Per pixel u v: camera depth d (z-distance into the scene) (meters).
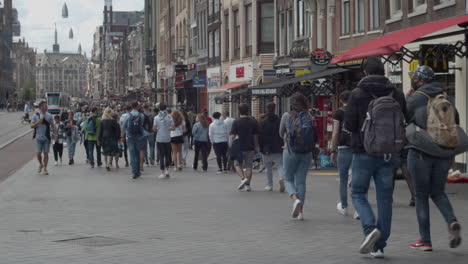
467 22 20.58
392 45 21.27
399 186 22.73
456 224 11.67
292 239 13.38
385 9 35.59
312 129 16.03
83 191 22.86
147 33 132.12
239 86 59.88
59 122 36.28
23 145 56.75
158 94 118.06
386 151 11.13
